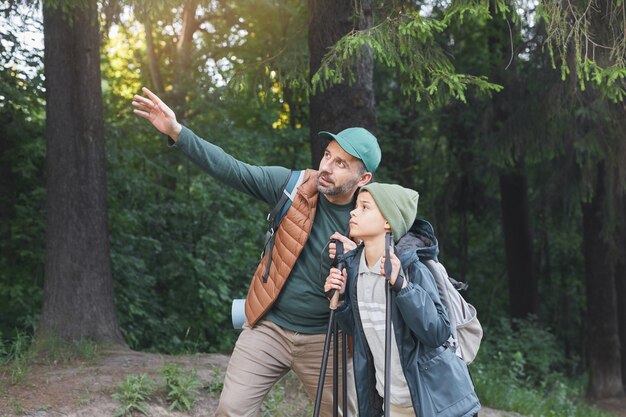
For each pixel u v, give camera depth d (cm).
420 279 310
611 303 1349
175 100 1265
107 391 568
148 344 1031
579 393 1360
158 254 1092
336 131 723
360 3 646
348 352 367
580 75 588
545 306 1806
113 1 741
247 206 1164
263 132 1390
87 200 786
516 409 874
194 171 1162
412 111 1518
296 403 627
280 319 366
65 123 786
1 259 954
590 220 1333
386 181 1480
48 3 654
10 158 968
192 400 578
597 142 1007
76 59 788
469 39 1227
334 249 330
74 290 771
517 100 1098
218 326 1110
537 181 1308
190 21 1320
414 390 307
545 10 586
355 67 721
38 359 690
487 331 1427
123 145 1091
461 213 1584
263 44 1303
